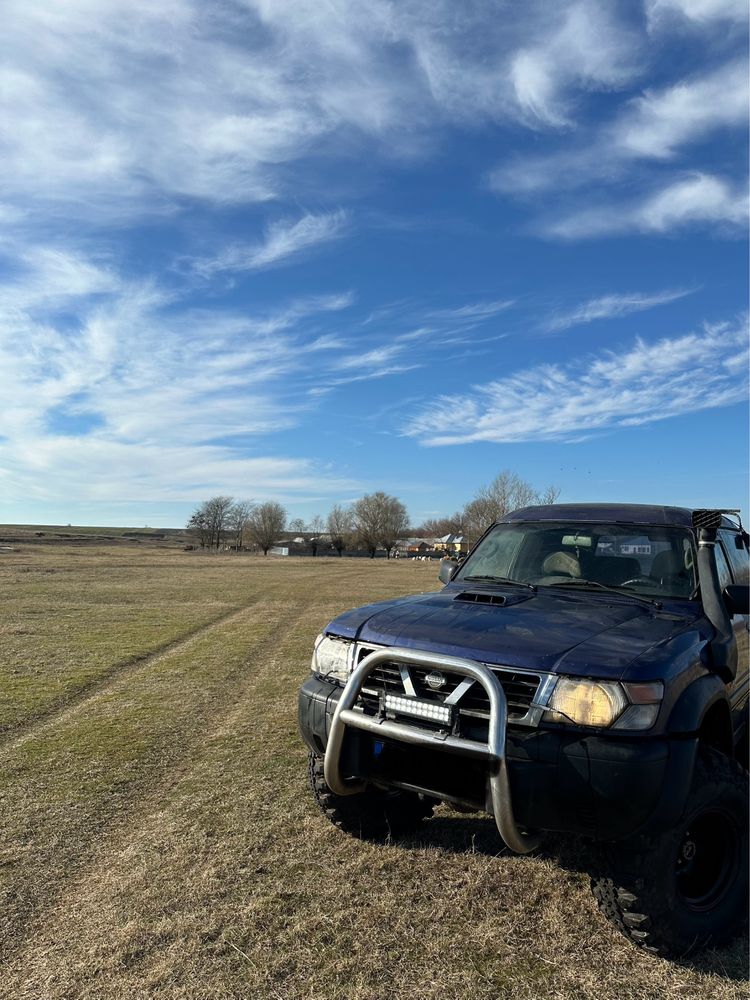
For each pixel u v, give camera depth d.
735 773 2.80
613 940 2.83
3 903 3.14
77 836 3.88
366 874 3.39
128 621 14.02
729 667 3.13
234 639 11.91
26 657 9.69
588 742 2.45
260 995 2.47
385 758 2.92
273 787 4.68
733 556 4.41
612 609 3.29
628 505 4.36
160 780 4.84
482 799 2.61
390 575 38.00
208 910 3.05
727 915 2.83
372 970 2.62
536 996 2.47
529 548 4.18
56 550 60.88
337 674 3.24
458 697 2.64
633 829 2.42
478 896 3.17
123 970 2.62
